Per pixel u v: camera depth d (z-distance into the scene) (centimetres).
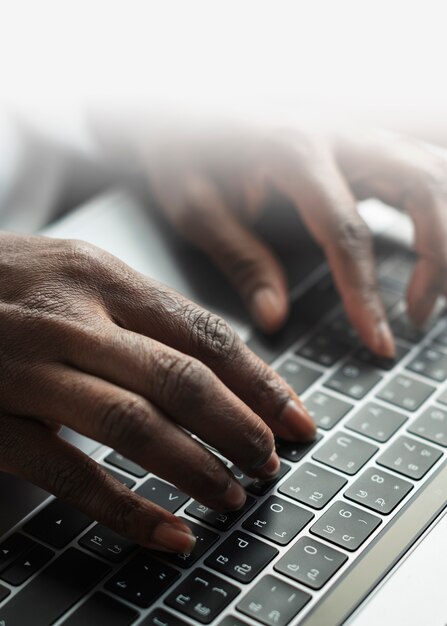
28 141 87
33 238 57
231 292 68
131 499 45
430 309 64
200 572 44
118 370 46
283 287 67
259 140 78
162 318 51
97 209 76
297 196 72
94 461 47
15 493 49
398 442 53
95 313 49
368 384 58
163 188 78
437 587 44
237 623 42
